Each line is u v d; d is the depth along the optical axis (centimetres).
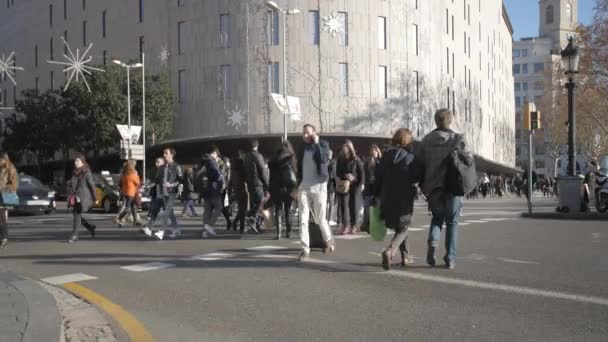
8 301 622
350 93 3862
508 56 8725
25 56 6656
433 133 791
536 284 704
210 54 4012
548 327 531
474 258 888
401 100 4031
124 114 3878
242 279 766
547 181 5134
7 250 1101
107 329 553
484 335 512
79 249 1091
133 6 4725
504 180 5422
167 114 4041
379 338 511
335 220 1493
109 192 2303
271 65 3853
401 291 681
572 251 945
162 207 1295
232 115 3916
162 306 640
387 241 1120
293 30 3822
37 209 2167
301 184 922
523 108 1738
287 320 573
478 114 6172
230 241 1170
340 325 552
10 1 7075
